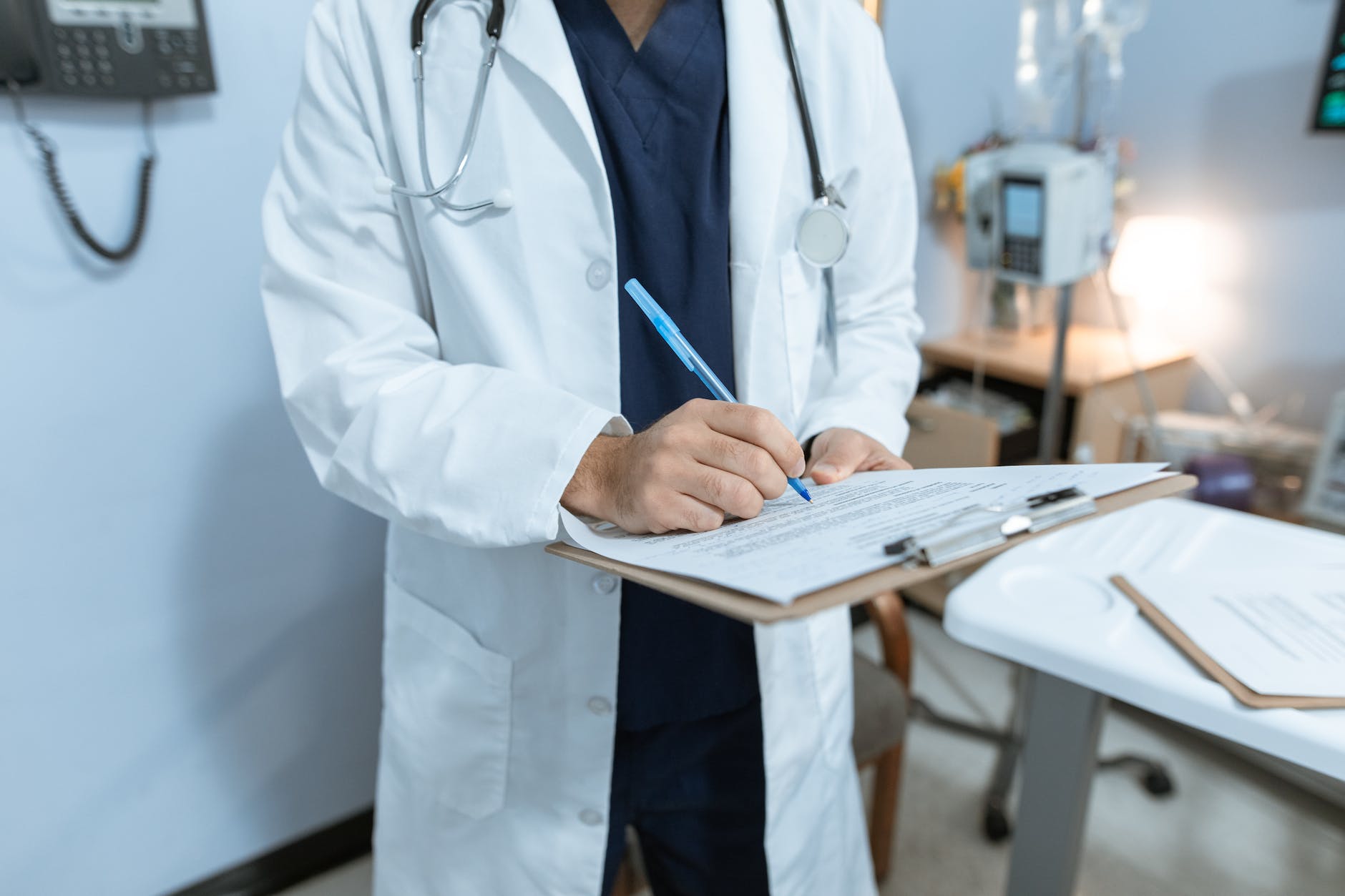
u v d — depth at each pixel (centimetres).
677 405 79
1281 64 191
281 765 146
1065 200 154
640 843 97
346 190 71
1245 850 151
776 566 45
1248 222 204
